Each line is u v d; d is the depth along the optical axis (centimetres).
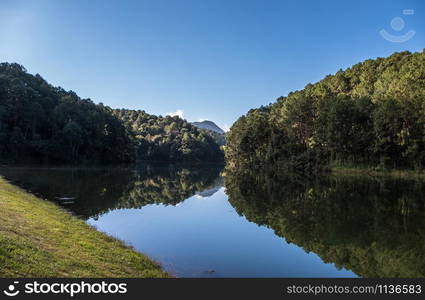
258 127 10769
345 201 3891
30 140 9575
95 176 6981
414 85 7812
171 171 11662
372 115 7744
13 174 5944
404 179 6328
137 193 4862
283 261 1823
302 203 3841
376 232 2475
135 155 16925
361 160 8188
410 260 1850
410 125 7112
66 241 1619
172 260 1783
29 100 10275
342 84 12688
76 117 11294
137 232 2466
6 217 1769
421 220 2859
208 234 2458
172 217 3148
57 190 4297
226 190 5594
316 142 8900
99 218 2869
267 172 9244
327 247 2108
